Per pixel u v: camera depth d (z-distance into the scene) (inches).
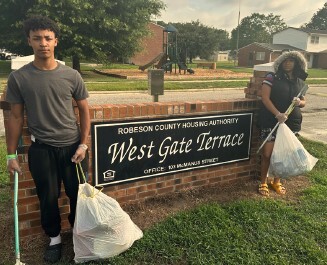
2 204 135.8
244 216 131.9
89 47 742.5
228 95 553.9
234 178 163.5
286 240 118.6
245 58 1918.1
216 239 117.3
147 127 131.0
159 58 901.2
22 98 90.9
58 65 92.9
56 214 104.4
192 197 146.9
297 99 140.9
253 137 163.9
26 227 112.3
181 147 142.3
